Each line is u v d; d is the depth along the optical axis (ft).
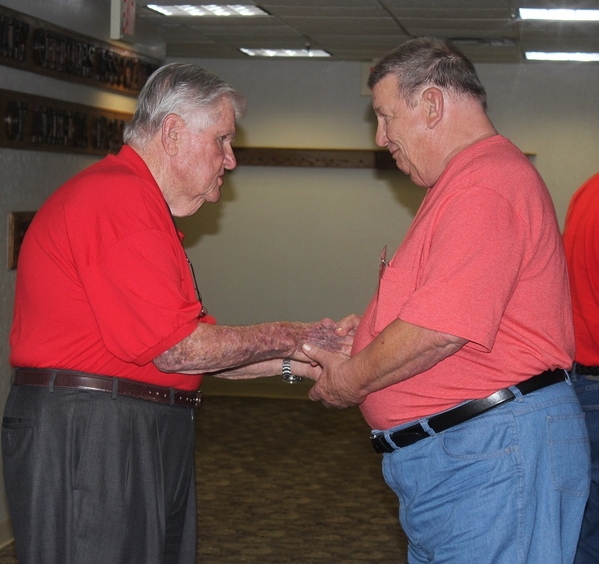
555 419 6.15
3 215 13.89
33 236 6.79
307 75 27.84
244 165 28.55
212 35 22.68
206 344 6.64
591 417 9.62
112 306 6.43
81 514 6.64
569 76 26.40
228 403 23.98
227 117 7.11
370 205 28.27
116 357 6.72
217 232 29.01
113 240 6.45
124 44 18.90
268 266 28.91
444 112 6.38
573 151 26.58
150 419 6.91
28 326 6.81
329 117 27.89
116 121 18.02
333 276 28.60
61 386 6.67
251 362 7.17
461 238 5.72
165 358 6.57
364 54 25.76
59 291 6.61
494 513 6.07
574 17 18.72
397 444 6.55
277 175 28.63
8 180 14.02
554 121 26.61
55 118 15.26
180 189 7.13
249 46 24.68
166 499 7.12
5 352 14.03
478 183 5.87
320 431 20.80
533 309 6.08
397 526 14.23
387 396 6.50
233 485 16.30
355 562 12.61
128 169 6.87
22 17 14.01
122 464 6.73
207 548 13.05
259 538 13.53
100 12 17.30
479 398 6.14
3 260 13.91
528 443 6.06
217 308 29.17
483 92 6.53
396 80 6.47
